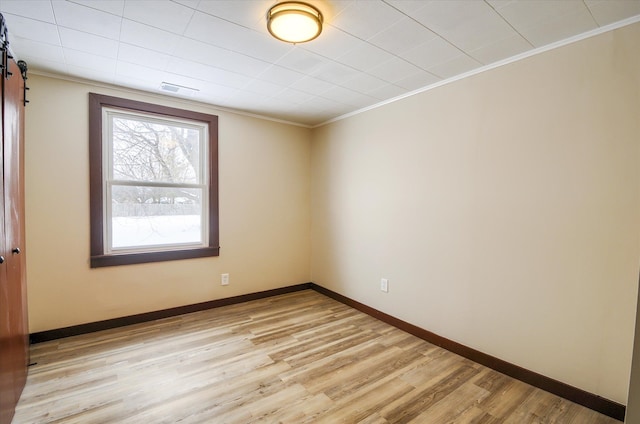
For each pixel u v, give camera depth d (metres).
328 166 4.03
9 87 1.82
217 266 3.56
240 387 2.05
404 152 3.02
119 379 2.11
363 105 3.38
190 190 3.41
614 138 1.78
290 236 4.16
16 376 1.83
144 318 3.09
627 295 1.75
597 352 1.85
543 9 1.67
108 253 2.94
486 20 1.78
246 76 2.64
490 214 2.35
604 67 1.81
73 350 2.49
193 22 1.84
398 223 3.08
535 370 2.11
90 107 2.76
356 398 1.96
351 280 3.67
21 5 1.66
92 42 2.08
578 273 1.93
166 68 2.48
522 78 2.17
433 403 1.92
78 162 2.73
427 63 2.34
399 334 2.94
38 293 2.58
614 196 1.79
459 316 2.56
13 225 1.90
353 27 1.87
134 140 3.06
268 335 2.86
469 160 2.48
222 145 3.54
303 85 2.81
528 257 2.15
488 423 1.75
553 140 2.02
